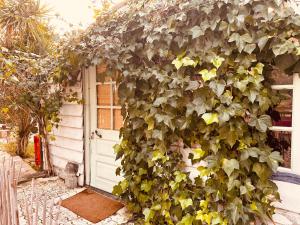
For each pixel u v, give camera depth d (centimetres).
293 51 178
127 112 307
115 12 308
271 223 211
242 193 199
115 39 295
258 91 195
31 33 575
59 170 479
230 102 202
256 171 198
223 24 205
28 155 696
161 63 267
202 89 218
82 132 414
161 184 276
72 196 375
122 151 313
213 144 216
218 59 209
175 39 239
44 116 480
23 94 450
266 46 194
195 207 245
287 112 217
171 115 243
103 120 391
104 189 391
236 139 202
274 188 197
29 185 430
